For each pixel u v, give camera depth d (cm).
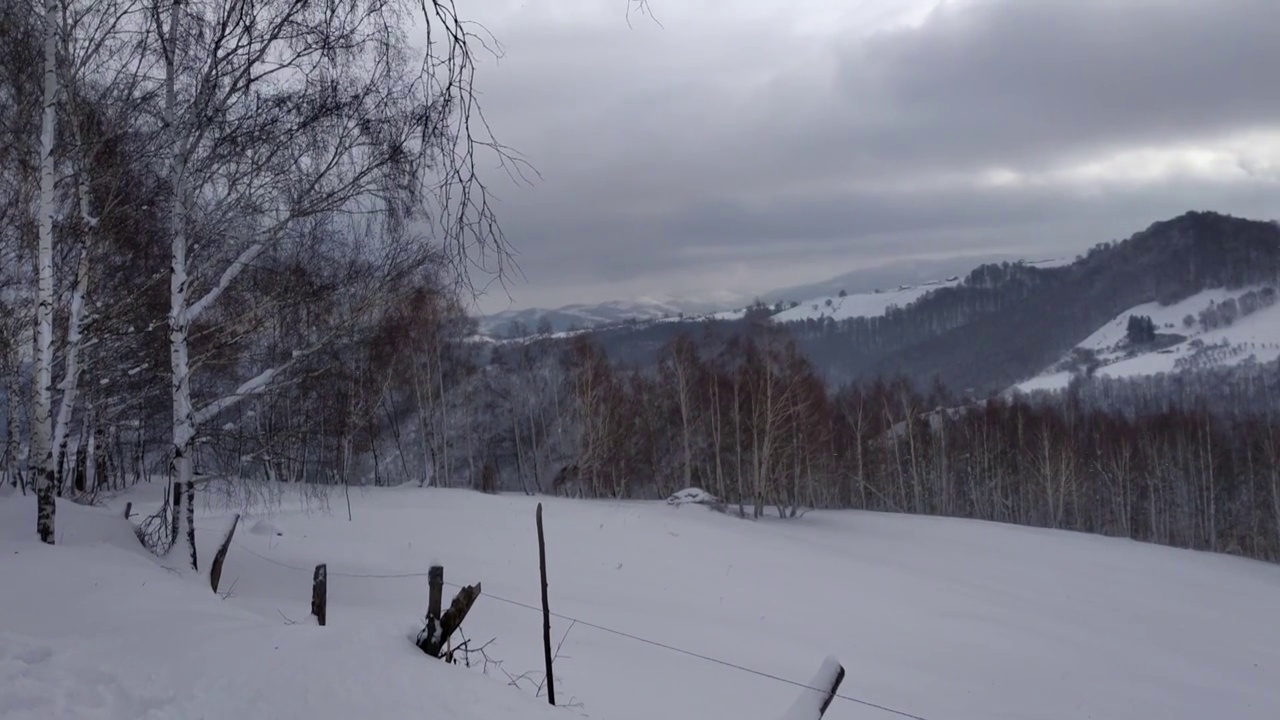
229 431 1128
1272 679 1795
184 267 1065
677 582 2025
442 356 4097
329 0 588
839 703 1177
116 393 1581
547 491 4844
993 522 4241
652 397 5047
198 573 1045
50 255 1031
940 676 1445
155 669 527
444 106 400
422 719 480
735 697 1075
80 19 1034
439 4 375
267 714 475
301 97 937
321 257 1110
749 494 5225
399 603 1405
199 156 1011
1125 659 1772
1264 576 3328
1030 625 1983
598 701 958
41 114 1084
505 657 1102
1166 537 5656
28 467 1433
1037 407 7038
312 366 1178
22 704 465
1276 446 5456
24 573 763
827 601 1977
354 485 3058
